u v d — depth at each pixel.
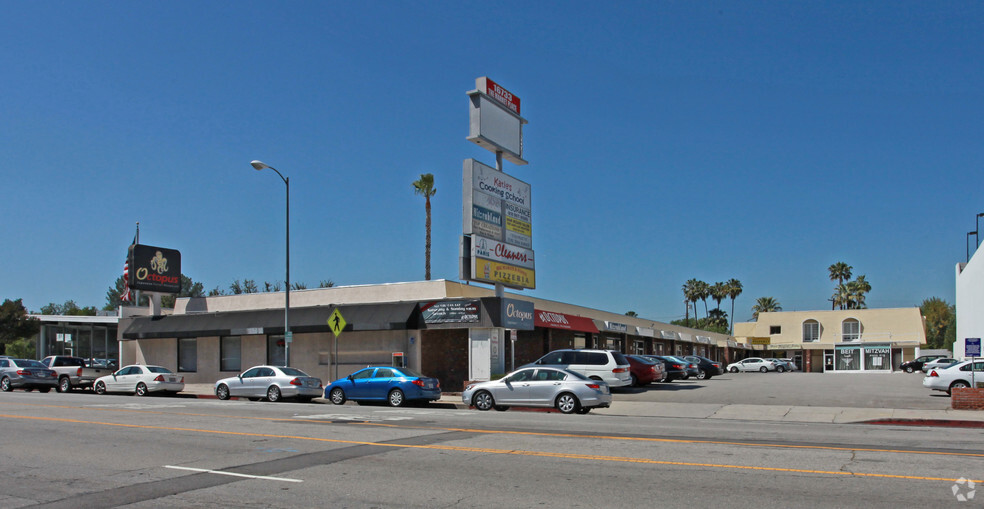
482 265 28.11
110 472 10.77
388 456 11.89
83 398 26.97
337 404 25.16
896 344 72.06
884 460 11.06
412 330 30.38
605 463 11.04
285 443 13.55
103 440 14.26
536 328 36.66
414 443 13.41
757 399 26.11
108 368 35.16
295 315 32.59
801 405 23.92
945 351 74.75
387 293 31.39
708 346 72.12
